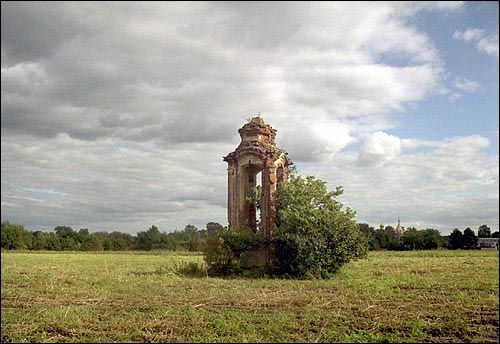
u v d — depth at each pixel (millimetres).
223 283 32188
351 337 17453
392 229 151125
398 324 19516
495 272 44656
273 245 38875
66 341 17234
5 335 17984
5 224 124250
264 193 40312
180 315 21047
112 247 138625
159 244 137000
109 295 27406
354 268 49594
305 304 23969
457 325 19359
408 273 43594
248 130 42781
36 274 42906
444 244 128250
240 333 18094
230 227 42062
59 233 141375
